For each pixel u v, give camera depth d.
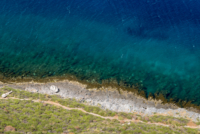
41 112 42.56
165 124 44.59
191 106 49.91
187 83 54.78
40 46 63.59
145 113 48.00
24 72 55.47
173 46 64.12
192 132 41.91
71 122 41.12
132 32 68.00
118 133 38.66
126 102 49.88
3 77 53.94
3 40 64.69
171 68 58.50
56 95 50.16
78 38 66.31
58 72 55.97
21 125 37.22
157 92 52.28
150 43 65.00
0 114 38.25
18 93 48.28
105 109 47.88
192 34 67.00
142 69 58.12
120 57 61.19
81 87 52.62
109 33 67.81
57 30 68.56
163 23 70.12
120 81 54.53
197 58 60.94
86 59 60.28
